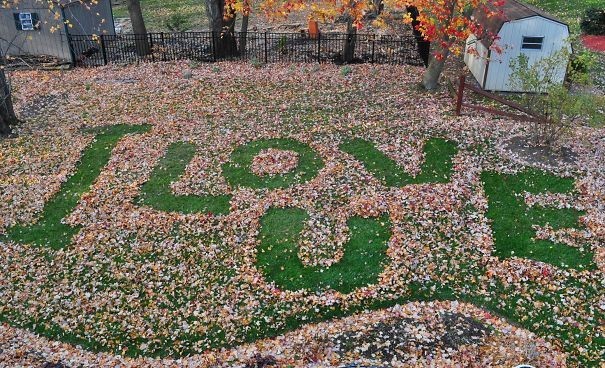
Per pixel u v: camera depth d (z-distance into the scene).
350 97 20.03
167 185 14.77
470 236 12.55
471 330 9.94
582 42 26.48
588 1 31.97
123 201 14.00
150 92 20.70
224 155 16.12
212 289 11.21
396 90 20.67
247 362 9.46
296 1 21.81
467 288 11.08
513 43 19.70
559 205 13.62
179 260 12.01
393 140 16.70
